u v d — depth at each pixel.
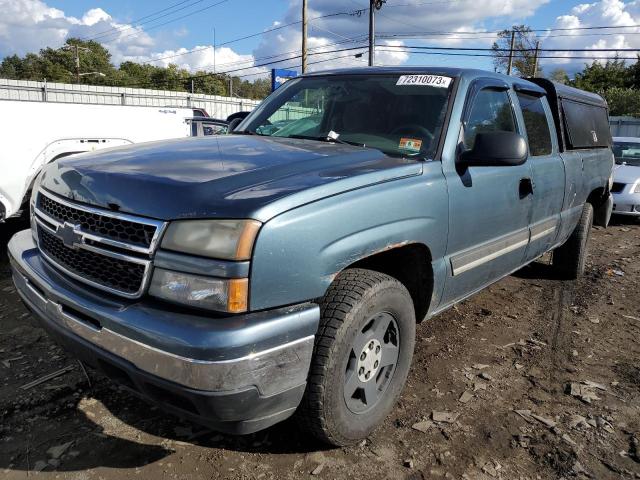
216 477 2.51
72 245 2.42
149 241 2.15
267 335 2.05
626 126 28.84
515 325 4.50
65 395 3.11
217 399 1.99
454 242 3.12
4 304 4.41
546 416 3.12
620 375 3.67
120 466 2.56
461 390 3.37
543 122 4.36
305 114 3.73
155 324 2.05
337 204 2.35
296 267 2.17
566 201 4.65
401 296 2.72
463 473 2.61
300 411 2.44
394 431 2.92
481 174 3.29
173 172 2.42
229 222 2.05
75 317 2.34
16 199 5.18
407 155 3.08
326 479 2.53
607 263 6.73
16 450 2.63
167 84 79.12
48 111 5.40
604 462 2.73
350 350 2.46
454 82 3.40
